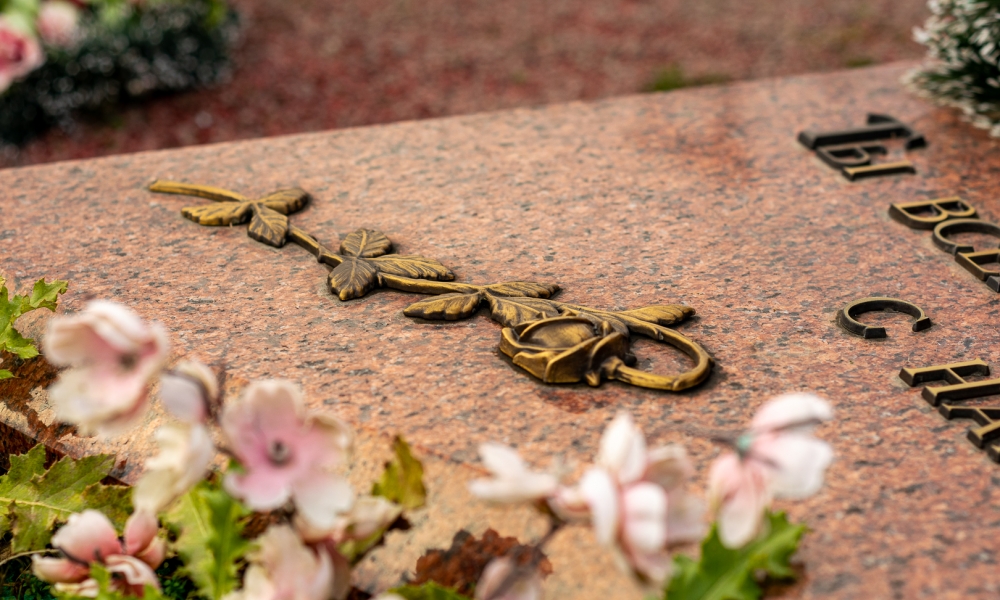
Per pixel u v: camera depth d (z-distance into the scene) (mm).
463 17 3365
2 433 1422
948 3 1631
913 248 1478
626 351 1371
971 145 1594
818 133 1599
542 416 1339
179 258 1472
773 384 1360
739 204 1526
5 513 1374
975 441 1323
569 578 1284
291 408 1249
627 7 3463
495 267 1458
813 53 3029
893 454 1319
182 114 2607
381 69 2967
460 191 1546
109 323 1228
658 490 1213
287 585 1248
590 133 1630
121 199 1541
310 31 3195
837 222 1505
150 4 2637
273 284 1443
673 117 1653
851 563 1271
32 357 1418
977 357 1381
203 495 1288
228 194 1530
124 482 1374
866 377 1367
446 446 1322
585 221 1507
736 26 3285
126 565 1291
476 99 2795
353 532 1266
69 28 2371
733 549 1257
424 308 1407
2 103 2402
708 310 1418
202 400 1236
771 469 1219
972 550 1273
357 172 1574
